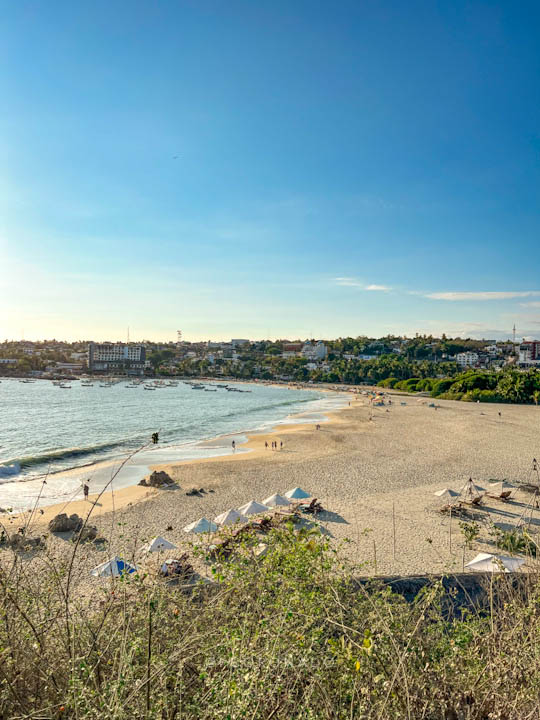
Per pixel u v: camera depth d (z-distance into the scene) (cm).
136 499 2916
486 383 11075
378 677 330
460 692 375
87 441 5469
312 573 489
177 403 11406
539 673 373
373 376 18812
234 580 477
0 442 5397
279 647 348
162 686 339
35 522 2294
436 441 5006
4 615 392
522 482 3169
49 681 357
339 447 4725
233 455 4434
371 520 2395
